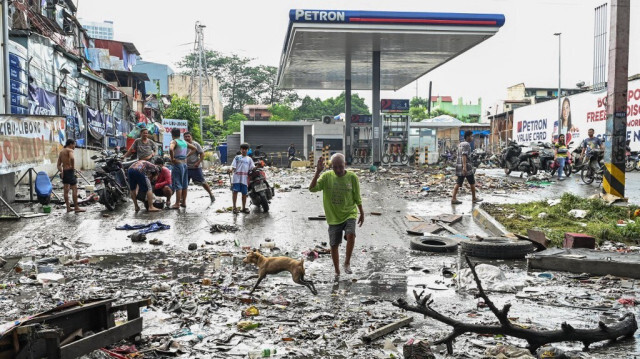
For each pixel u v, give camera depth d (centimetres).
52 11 2769
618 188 1157
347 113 2928
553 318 490
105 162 1220
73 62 2508
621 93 1152
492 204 1200
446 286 612
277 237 920
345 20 2123
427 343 384
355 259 766
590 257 689
